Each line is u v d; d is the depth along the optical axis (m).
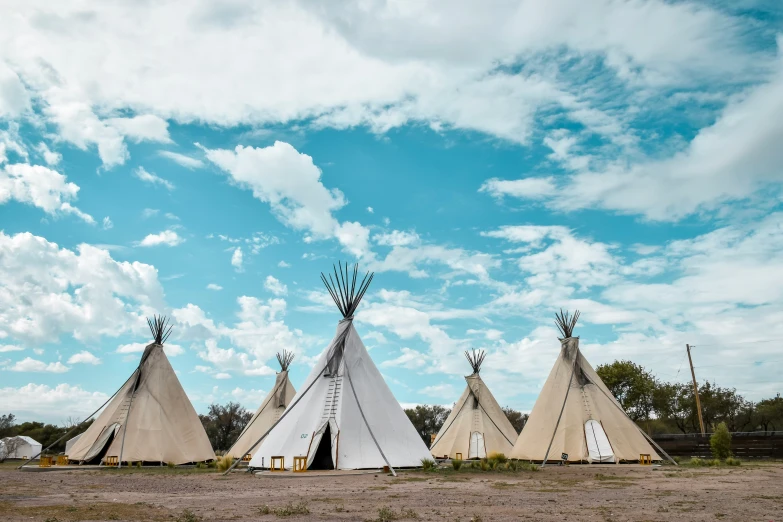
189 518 10.53
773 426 56.97
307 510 11.77
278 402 43.41
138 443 31.55
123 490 16.92
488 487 17.84
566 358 36.66
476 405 45.56
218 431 70.50
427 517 11.02
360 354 30.25
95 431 32.81
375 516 11.18
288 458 26.89
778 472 24.30
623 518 10.80
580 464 32.16
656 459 32.97
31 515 11.07
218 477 22.78
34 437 60.03
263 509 11.75
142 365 35.00
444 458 43.06
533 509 12.27
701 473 23.97
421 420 78.81
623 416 34.19
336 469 25.89
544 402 36.09
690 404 55.78
